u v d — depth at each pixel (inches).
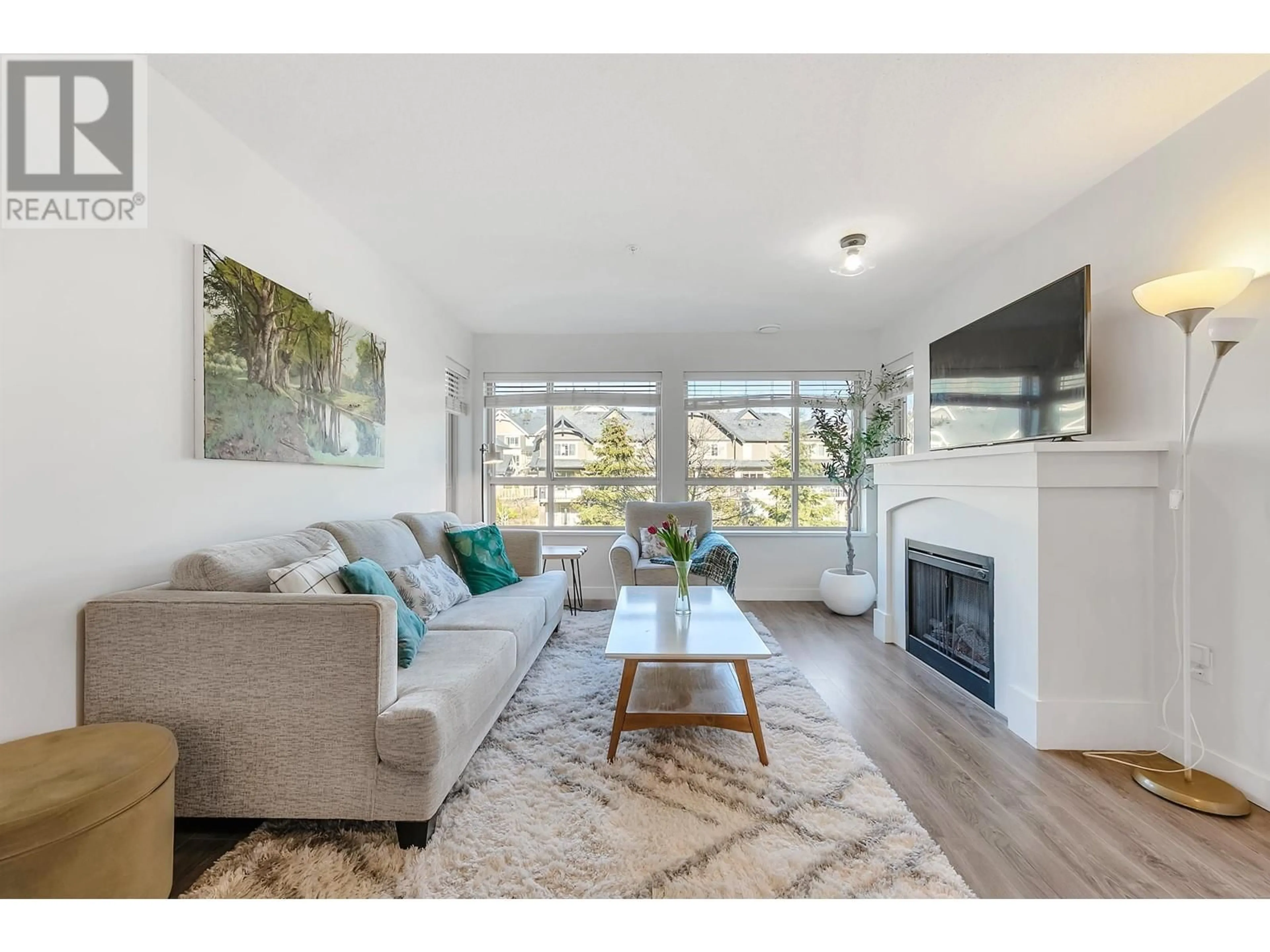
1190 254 78.6
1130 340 88.4
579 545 197.2
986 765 78.3
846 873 55.3
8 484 52.8
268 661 58.2
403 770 57.7
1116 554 84.4
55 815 40.2
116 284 63.1
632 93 72.0
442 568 108.8
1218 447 74.5
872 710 97.0
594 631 142.6
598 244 120.6
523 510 201.2
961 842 60.9
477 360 196.2
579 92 71.8
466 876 54.7
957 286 139.4
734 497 197.6
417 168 90.0
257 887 53.0
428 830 59.3
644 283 144.6
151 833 47.0
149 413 66.9
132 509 64.6
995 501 96.7
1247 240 71.4
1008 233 114.0
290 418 91.4
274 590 65.4
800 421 196.5
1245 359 71.5
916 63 66.6
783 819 64.1
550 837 60.7
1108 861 57.7
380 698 58.1
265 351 85.2
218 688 58.2
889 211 104.7
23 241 54.9
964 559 106.8
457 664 73.1
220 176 78.2
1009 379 105.4
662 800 67.7
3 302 53.0
